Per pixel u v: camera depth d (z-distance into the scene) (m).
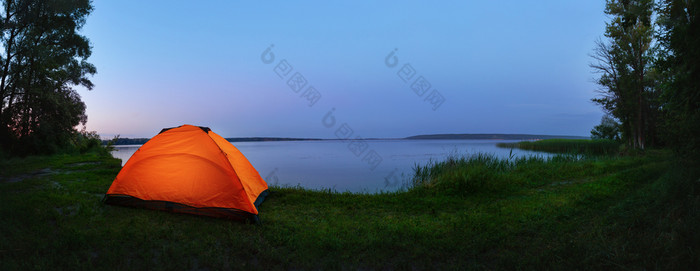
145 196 6.34
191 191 6.09
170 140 6.59
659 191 4.82
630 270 3.22
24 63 21.70
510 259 3.84
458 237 4.68
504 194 7.99
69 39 23.34
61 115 23.56
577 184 9.16
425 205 6.98
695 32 4.21
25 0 20.38
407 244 4.44
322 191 8.67
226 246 4.43
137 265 3.73
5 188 8.09
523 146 40.09
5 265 3.45
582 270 3.42
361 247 4.35
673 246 3.29
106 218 5.57
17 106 21.47
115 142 31.56
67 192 7.89
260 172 16.80
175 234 4.81
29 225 4.92
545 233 4.66
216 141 6.71
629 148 24.89
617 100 26.61
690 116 4.46
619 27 24.55
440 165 12.82
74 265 3.61
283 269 3.71
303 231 5.08
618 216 4.63
